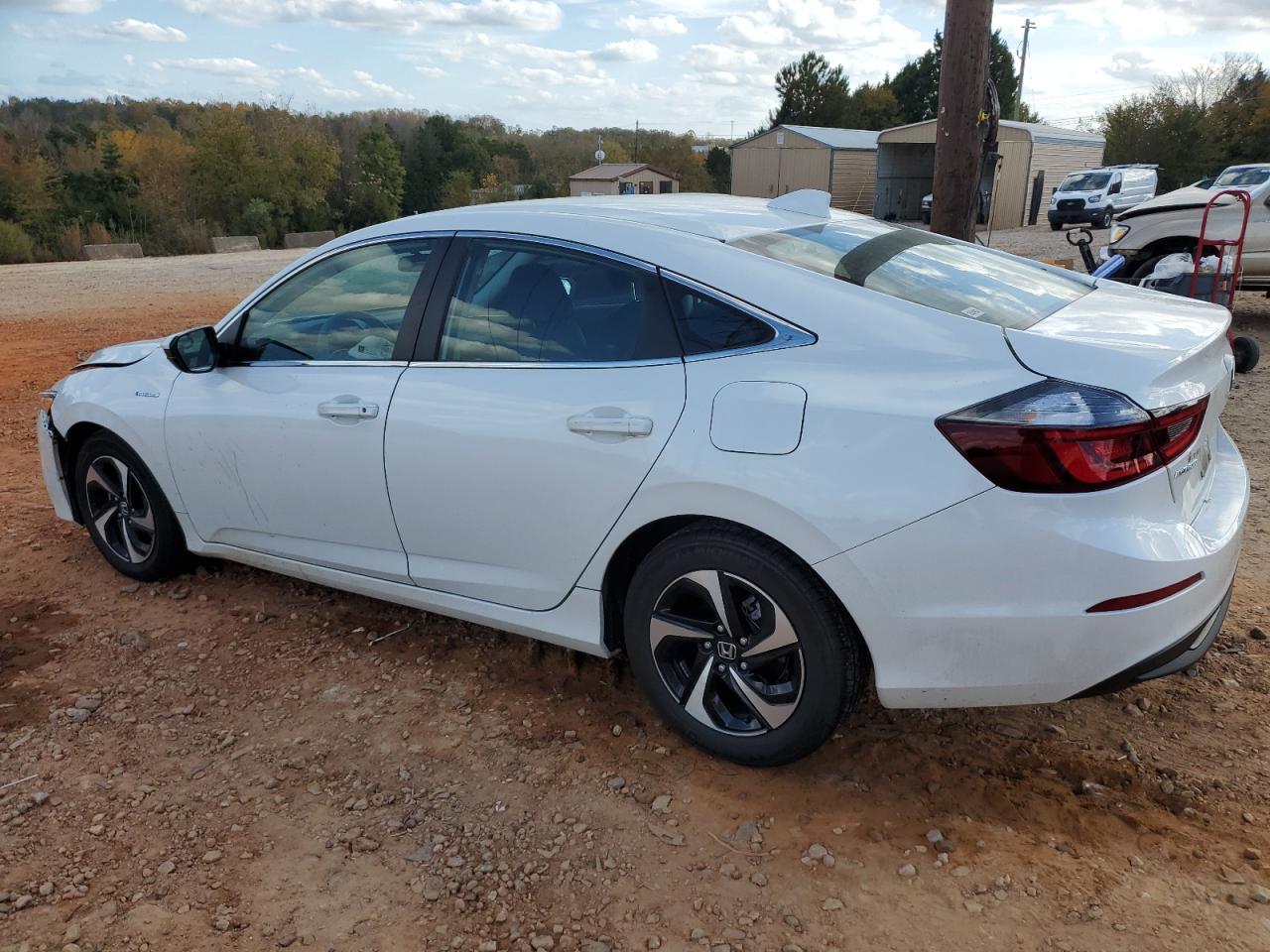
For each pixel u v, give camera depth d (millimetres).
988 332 2482
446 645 3727
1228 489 2838
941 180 6992
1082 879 2445
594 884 2480
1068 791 2795
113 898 2436
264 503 3676
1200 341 2580
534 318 3041
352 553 3537
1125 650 2346
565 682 3441
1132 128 52812
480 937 2314
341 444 3354
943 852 2551
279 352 3641
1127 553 2287
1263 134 54156
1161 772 2871
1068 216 30219
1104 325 2689
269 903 2422
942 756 2961
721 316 2719
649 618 2896
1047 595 2324
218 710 3299
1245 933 2254
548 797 2818
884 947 2254
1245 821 2652
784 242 2975
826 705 2637
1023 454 2279
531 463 2936
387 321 3361
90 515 4297
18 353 10453
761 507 2533
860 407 2436
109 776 2934
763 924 2334
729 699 2924
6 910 2393
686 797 2803
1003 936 2271
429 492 3188
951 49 6723
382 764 2994
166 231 34000
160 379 3941
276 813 2764
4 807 2789
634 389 2777
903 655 2480
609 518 2828
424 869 2541
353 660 3621
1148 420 2309
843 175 38062
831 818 2697
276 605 4066
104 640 3787
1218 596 2539
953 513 2340
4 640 3793
